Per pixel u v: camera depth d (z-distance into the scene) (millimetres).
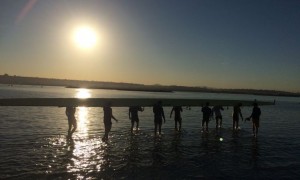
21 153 13109
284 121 31938
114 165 11617
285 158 13562
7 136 17281
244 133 21219
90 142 16016
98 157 12773
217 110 23078
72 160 12156
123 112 36594
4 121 24188
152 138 17875
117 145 15422
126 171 10875
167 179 10078
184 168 11477
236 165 12125
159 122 19281
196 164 12109
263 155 14086
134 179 9984
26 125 22141
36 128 20734
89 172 10625
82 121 26031
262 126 26484
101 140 16703
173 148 15094
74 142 15883
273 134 21219
